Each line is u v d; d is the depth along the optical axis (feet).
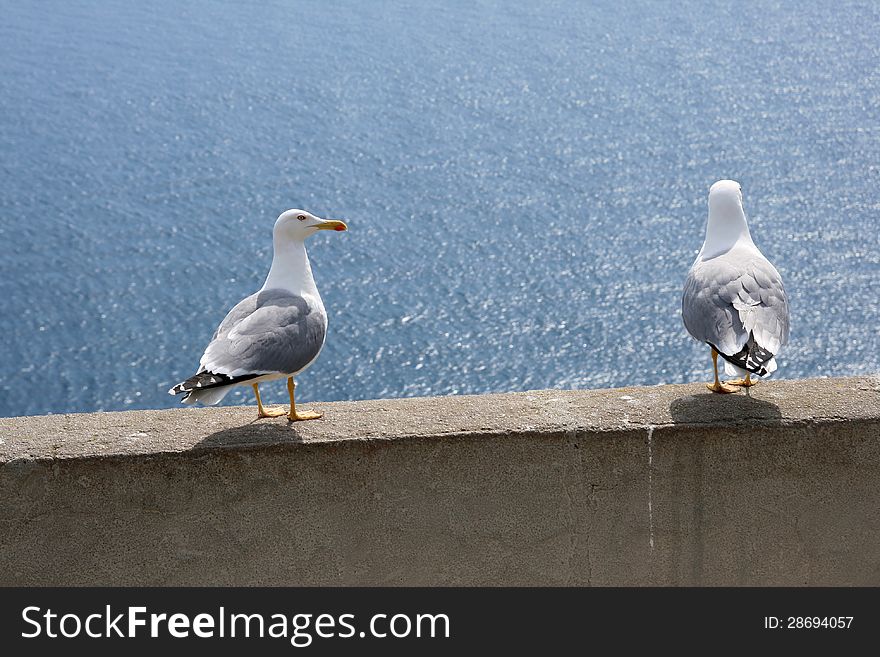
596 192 323.57
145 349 248.73
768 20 476.95
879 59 423.23
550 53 440.04
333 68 426.51
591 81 409.28
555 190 325.21
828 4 496.64
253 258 289.53
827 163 333.83
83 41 457.68
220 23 485.15
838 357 238.89
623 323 257.96
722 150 346.95
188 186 329.11
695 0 508.53
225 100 395.34
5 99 392.06
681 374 237.25
